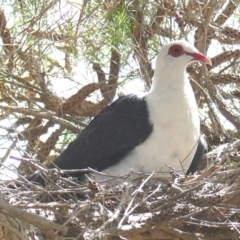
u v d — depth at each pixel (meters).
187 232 8.31
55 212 7.78
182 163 10.30
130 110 10.48
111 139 10.39
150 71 12.76
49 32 10.67
